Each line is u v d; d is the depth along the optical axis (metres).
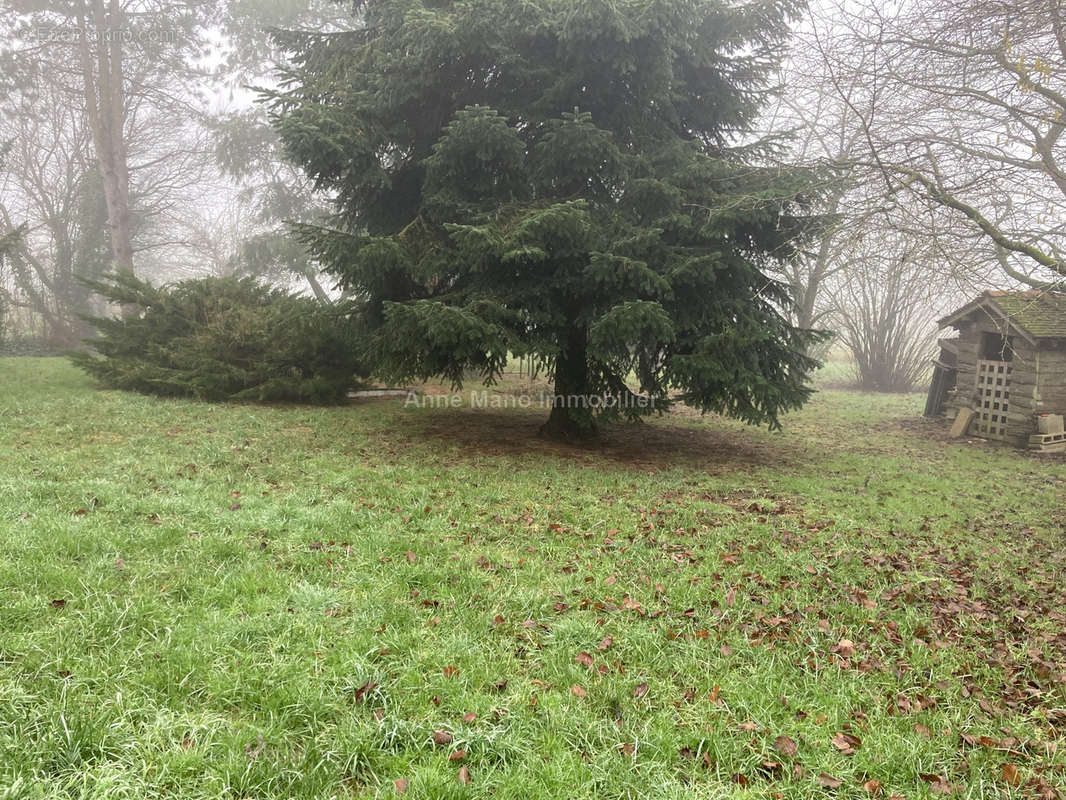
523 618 3.98
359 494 6.55
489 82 9.47
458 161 8.62
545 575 4.68
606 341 8.37
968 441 12.20
